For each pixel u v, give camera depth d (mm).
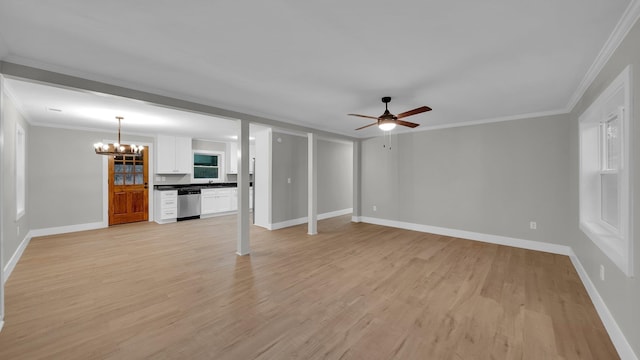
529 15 1614
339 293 2723
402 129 5688
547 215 4090
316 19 1670
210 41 1949
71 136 5391
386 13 1603
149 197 6555
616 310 1962
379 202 6211
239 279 3066
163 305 2463
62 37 1874
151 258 3791
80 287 2830
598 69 2318
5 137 3141
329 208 7180
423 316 2293
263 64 2342
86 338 1970
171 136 6742
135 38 1899
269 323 2184
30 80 2256
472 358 1777
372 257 3861
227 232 5426
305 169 6484
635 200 1678
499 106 3744
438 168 5250
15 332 2025
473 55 2158
